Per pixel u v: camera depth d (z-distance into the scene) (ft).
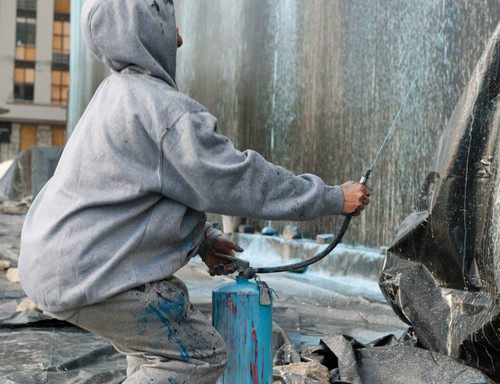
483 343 6.73
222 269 5.82
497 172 7.08
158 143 4.44
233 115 29.17
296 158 23.75
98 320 4.48
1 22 124.77
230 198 4.57
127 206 4.48
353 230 19.61
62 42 128.16
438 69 16.46
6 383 6.94
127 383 4.62
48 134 128.06
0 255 19.97
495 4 14.57
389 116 18.43
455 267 7.45
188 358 4.66
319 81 22.21
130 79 4.69
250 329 5.43
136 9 4.71
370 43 19.39
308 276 18.24
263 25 26.40
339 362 6.98
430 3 16.80
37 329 9.58
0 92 124.88
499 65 7.37
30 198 52.70
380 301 13.83
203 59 32.71
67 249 4.35
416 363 6.82
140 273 4.46
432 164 8.20
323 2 21.86
